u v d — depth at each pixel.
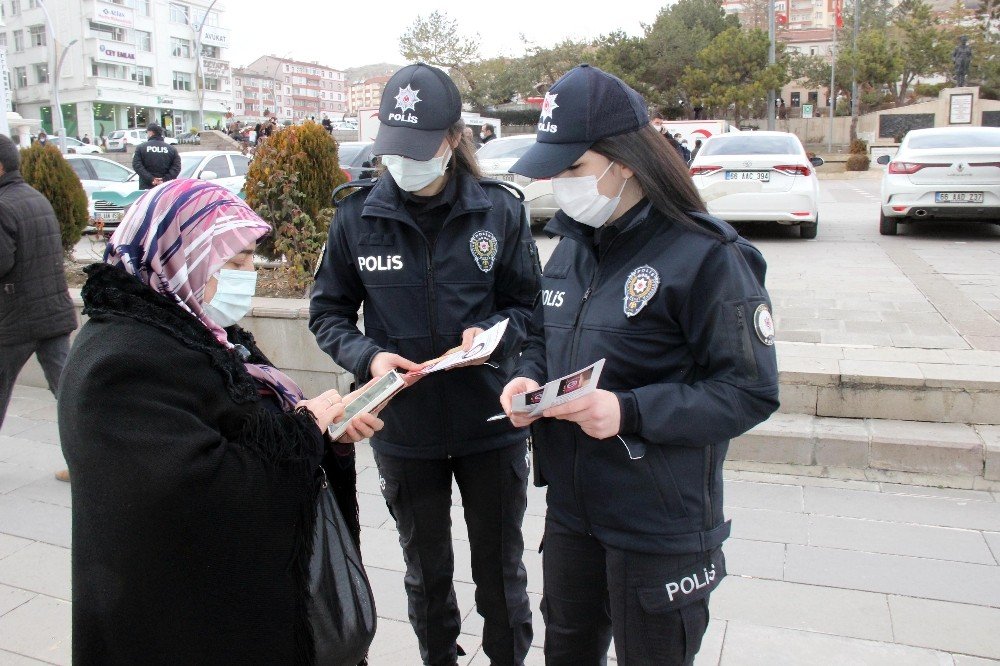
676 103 43.44
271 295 5.59
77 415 1.41
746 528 3.52
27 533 3.72
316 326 2.49
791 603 2.96
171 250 1.56
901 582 3.06
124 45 60.50
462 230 2.36
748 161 9.53
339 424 1.75
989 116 31.38
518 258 2.46
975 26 43.53
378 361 2.21
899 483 3.90
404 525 2.45
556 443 1.88
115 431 1.40
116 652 1.48
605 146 1.70
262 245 5.65
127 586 1.45
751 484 3.96
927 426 4.11
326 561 1.69
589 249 1.85
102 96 58.97
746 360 1.65
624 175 1.75
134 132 41.66
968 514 3.58
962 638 2.72
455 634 2.54
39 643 2.90
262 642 1.55
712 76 36.59
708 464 1.79
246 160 13.27
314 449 1.62
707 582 1.80
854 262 8.10
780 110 46.31
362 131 24.80
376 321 2.45
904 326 5.48
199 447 1.45
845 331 5.39
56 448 4.74
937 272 7.40
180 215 1.57
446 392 2.33
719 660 2.65
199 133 28.22
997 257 8.14
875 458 3.98
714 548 1.82
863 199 16.66
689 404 1.64
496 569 2.46
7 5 59.97
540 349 2.08
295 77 131.38
